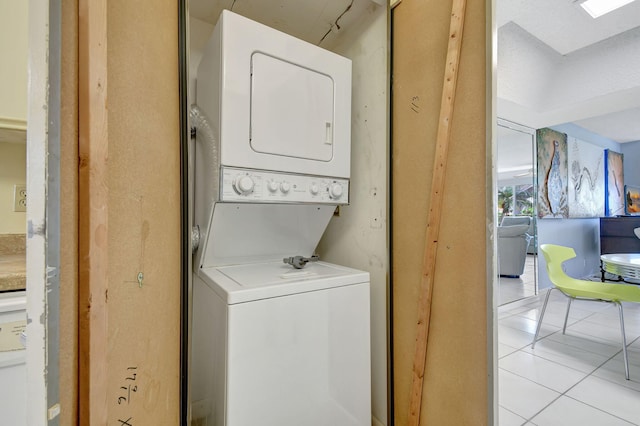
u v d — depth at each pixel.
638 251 5.07
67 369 0.49
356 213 1.79
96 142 0.53
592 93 3.28
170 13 0.90
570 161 4.98
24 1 1.29
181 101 0.97
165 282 0.87
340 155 1.58
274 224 1.58
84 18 0.52
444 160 1.26
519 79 3.21
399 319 1.48
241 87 1.26
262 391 1.11
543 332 3.10
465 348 1.19
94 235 0.53
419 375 1.35
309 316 1.23
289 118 1.40
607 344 2.81
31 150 0.43
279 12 1.71
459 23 1.21
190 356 0.98
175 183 0.93
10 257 1.47
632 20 2.50
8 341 1.00
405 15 1.48
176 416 0.93
